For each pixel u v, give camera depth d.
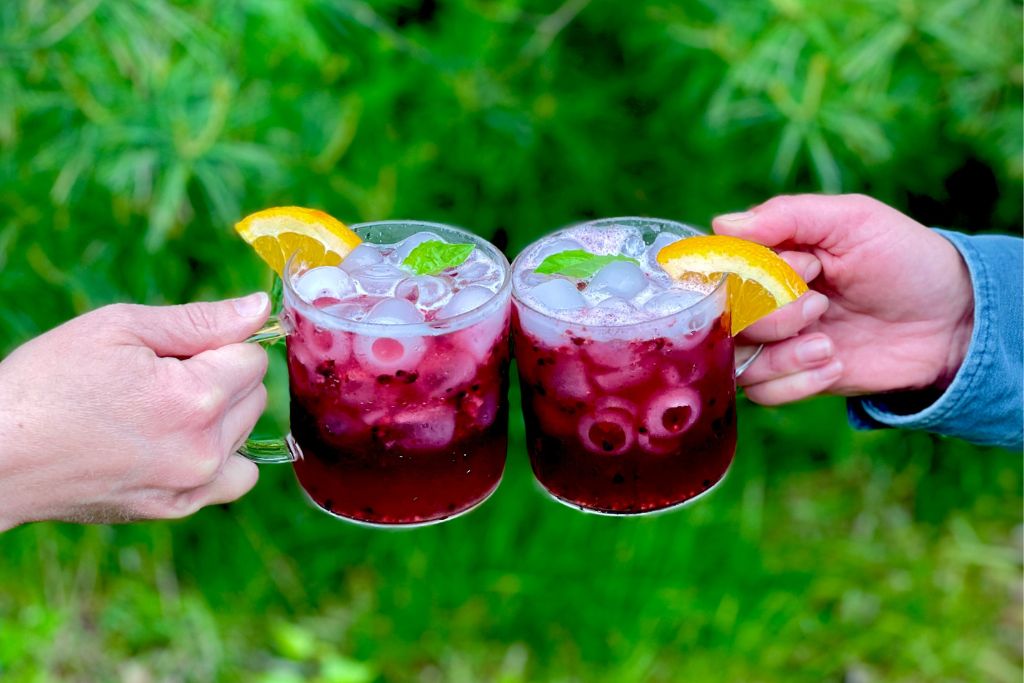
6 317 1.16
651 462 0.77
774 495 1.39
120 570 1.29
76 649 1.24
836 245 0.91
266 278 1.16
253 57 1.13
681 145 1.25
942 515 1.38
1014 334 0.88
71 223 1.16
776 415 1.33
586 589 1.24
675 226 0.81
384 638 1.24
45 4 1.08
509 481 1.28
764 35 1.15
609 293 0.77
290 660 1.24
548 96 1.20
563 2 1.21
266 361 0.80
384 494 0.77
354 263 0.78
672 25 1.17
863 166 1.23
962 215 1.39
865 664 1.23
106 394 0.76
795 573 1.29
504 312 0.77
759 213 0.89
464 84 1.17
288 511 1.31
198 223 1.18
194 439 0.77
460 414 0.76
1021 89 1.20
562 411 0.77
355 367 0.75
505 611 1.24
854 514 1.38
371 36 1.17
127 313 0.78
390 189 1.18
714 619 1.23
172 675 1.22
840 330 0.95
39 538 1.27
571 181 1.25
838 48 1.15
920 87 1.19
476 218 1.24
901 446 1.40
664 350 0.75
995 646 1.26
